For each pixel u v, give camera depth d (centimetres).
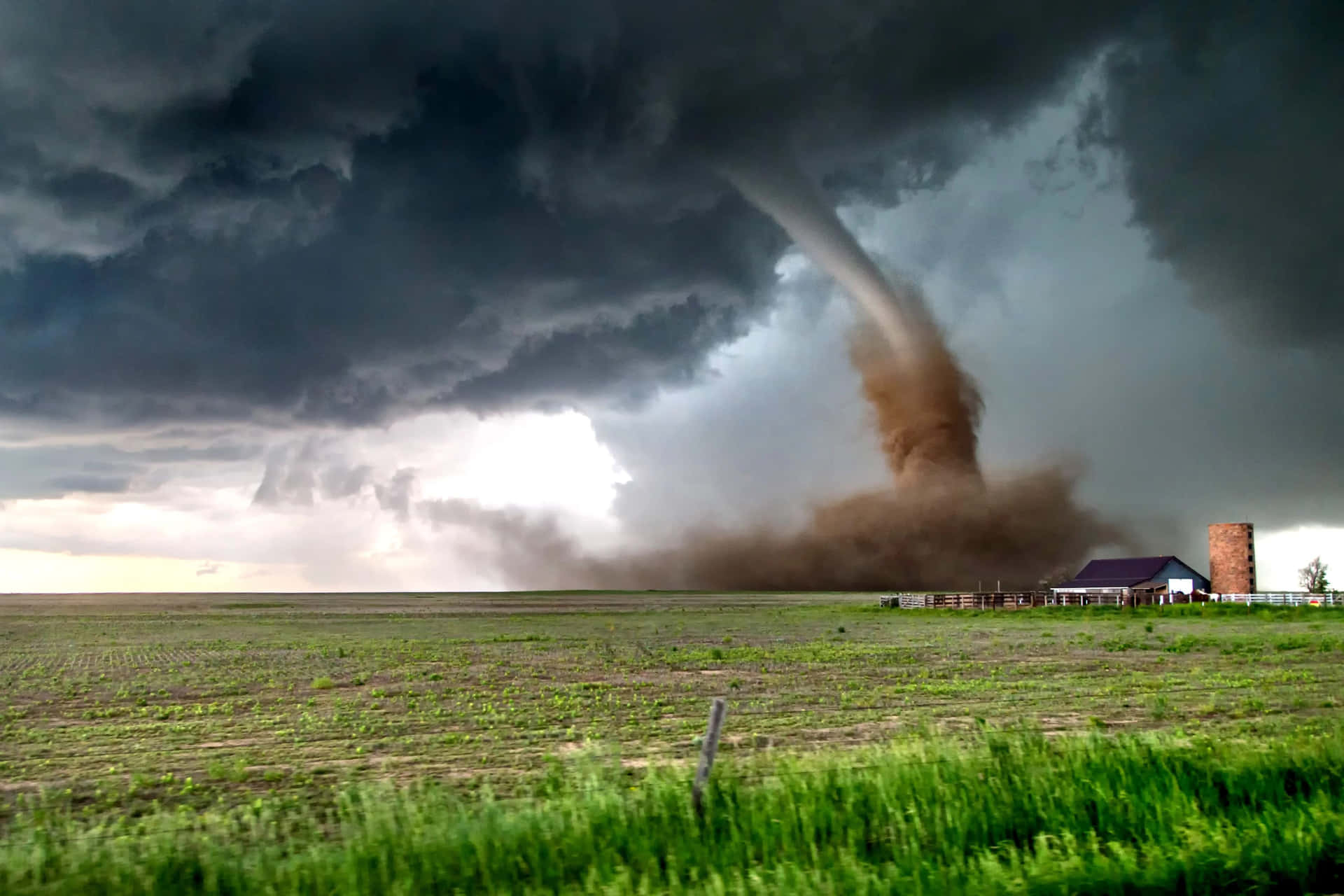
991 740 1389
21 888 945
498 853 993
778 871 922
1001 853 1027
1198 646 4391
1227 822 1074
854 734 2075
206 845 1085
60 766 1867
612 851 1010
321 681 3275
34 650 5331
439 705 2742
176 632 7331
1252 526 10538
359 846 1027
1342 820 1061
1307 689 2702
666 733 2147
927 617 8438
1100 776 1218
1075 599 10131
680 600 18588
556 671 3747
